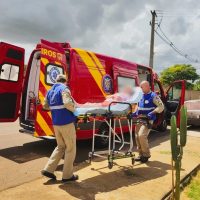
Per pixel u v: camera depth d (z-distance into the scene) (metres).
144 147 7.26
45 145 8.80
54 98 5.57
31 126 8.16
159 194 5.43
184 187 6.11
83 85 8.25
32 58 8.47
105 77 9.03
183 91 11.48
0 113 8.09
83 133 8.24
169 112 12.93
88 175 6.20
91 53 8.66
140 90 7.22
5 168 6.58
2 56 7.94
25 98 8.47
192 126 15.05
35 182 5.68
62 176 5.72
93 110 6.33
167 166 7.14
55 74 7.58
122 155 6.80
